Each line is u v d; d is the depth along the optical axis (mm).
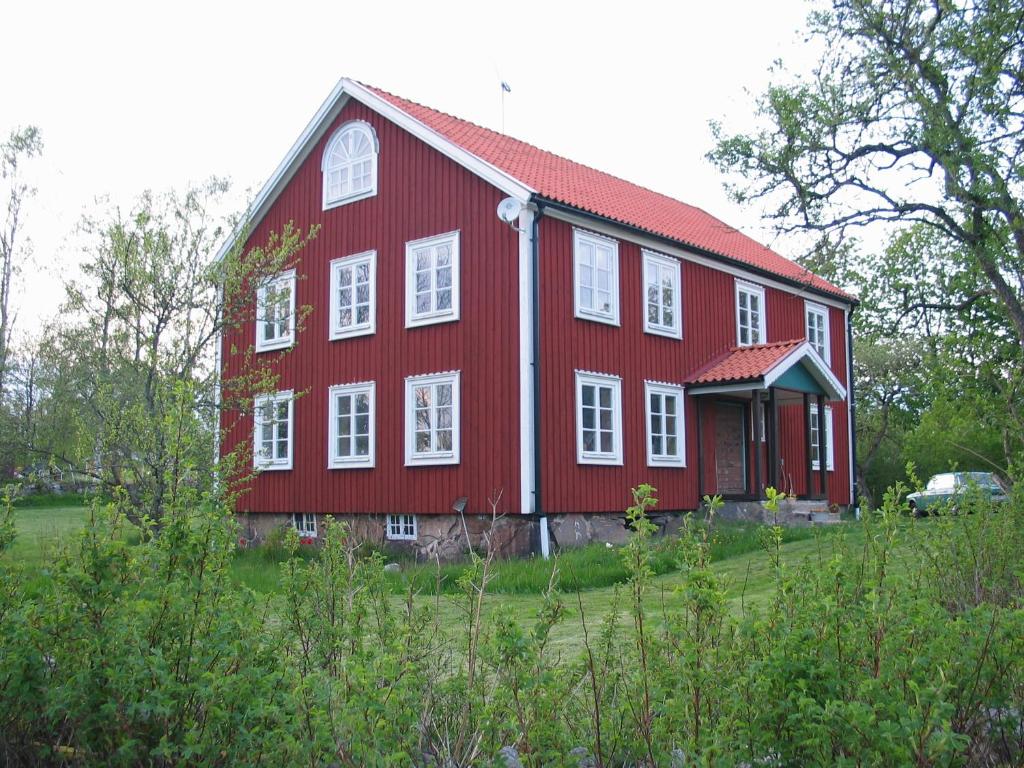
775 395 22203
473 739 4066
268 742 3762
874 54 16734
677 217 24781
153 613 4145
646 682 3750
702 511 20562
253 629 4402
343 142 21016
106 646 4117
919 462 27453
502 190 17984
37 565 5836
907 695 3562
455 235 18641
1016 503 6875
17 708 4336
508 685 3844
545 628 4113
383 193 20062
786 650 3746
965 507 6641
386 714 3590
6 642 4348
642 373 20094
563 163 24125
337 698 3914
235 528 4711
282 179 22047
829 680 3609
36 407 17359
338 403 20406
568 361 18188
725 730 3533
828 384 22562
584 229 18984
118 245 13945
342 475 20016
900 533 5461
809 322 27000
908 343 34750
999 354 13930
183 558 4336
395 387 19297
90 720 4090
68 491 13203
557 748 3740
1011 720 4059
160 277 14031
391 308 19609
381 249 19969
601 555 14844
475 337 18125
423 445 18750
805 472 25719
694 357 21781
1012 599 5680
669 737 3705
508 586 12375
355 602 4902
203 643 4113
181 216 14430
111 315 14062
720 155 18266
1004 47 15227
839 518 21391
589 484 18297
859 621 3867
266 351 21828
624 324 19781
